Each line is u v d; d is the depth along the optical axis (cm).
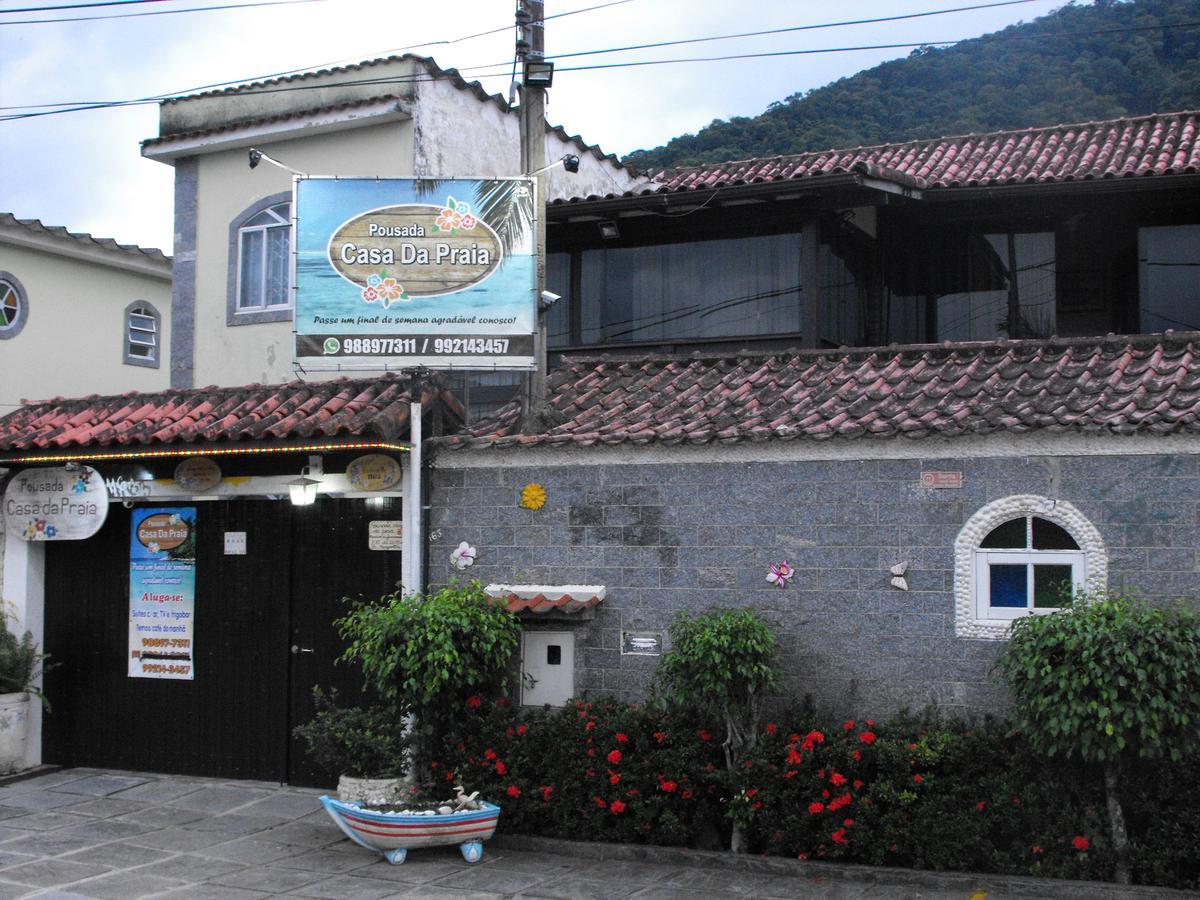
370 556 1028
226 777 1080
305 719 1048
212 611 1096
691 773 823
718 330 1300
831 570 844
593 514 920
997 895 719
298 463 1046
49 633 1162
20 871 814
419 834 816
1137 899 689
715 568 877
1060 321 1286
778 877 774
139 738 1119
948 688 809
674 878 777
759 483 869
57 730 1152
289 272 1355
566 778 850
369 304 997
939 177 1302
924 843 756
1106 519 780
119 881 790
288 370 1341
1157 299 1251
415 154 1299
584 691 909
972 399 873
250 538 1084
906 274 1341
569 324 1366
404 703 892
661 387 1041
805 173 1267
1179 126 1343
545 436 935
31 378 1625
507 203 1008
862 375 973
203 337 1399
